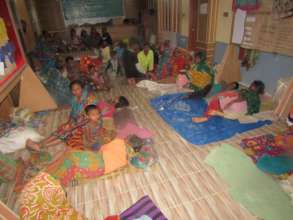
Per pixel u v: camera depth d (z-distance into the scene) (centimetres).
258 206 166
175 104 336
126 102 345
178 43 578
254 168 202
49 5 862
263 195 175
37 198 123
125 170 209
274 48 316
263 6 317
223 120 281
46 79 397
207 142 245
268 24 315
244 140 240
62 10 880
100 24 924
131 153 222
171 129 276
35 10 838
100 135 231
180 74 408
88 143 226
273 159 209
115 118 305
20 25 561
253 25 340
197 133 260
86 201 180
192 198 177
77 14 897
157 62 493
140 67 466
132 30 929
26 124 294
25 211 122
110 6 911
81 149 224
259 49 340
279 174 195
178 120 293
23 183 197
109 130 247
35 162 218
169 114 310
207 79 360
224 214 163
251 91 296
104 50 567
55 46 780
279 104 269
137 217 163
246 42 360
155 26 748
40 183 125
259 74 359
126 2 918
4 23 307
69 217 134
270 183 186
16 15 539
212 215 163
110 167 204
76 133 240
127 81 462
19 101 337
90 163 198
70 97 368
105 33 852
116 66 507
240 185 186
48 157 225
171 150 236
